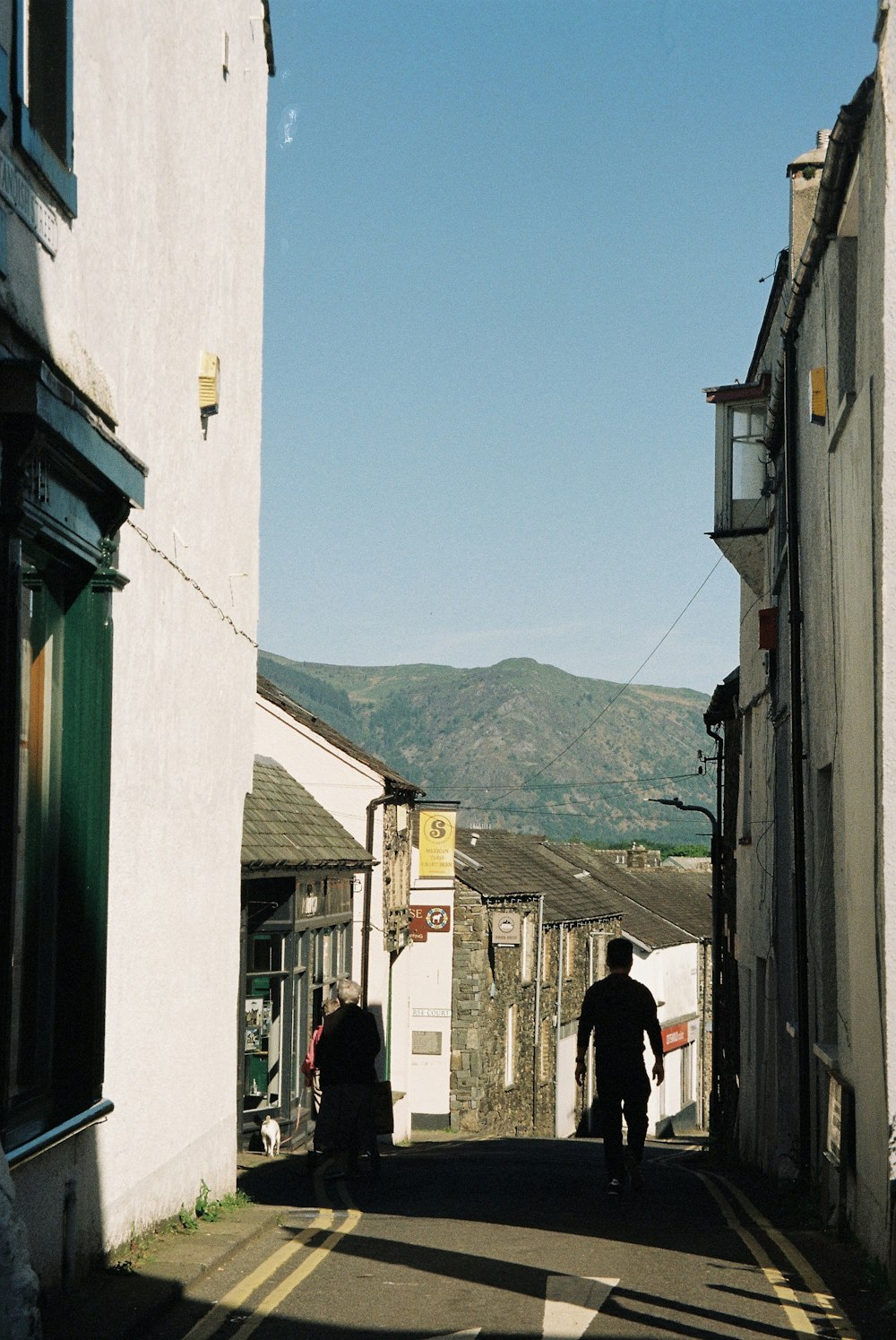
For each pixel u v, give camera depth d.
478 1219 10.09
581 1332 6.42
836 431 10.42
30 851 6.80
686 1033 53.66
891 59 8.49
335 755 26.62
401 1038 29.84
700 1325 6.64
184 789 9.33
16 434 5.75
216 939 10.37
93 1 6.98
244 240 11.45
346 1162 14.32
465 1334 6.36
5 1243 4.27
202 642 9.90
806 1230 10.09
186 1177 9.30
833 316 10.91
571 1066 44.25
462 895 35.38
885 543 8.50
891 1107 8.20
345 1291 7.29
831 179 9.99
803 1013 12.93
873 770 8.73
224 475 10.69
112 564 7.45
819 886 12.09
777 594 17.27
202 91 9.68
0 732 5.73
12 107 5.69
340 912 23.16
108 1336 5.88
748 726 22.30
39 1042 6.85
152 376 8.37
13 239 5.75
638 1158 11.54
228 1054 10.77
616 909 48.88
